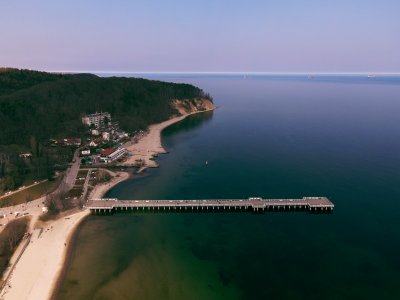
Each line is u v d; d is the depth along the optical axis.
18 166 169.50
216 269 104.56
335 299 91.50
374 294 92.88
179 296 93.88
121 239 121.69
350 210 137.50
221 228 128.12
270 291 95.00
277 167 188.50
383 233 120.75
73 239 121.69
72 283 99.19
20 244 117.75
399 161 192.62
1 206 142.25
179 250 114.62
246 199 147.00
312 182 165.25
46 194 154.25
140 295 94.38
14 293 95.00
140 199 153.50
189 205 142.50
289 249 113.56
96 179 173.25
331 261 106.62
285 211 140.00
